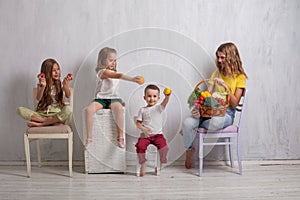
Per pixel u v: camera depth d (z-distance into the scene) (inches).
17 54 130.6
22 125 132.2
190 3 129.9
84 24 129.9
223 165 132.0
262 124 133.0
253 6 130.6
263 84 132.3
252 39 131.1
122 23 129.7
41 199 99.0
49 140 132.3
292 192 103.8
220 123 118.3
